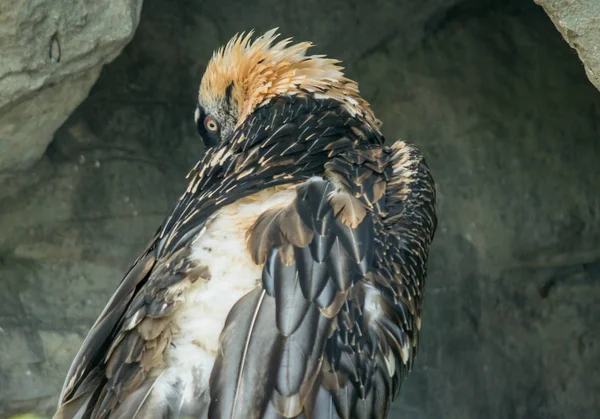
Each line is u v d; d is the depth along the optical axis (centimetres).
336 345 443
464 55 1051
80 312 1030
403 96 1061
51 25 749
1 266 1020
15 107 789
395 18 1030
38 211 1005
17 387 1016
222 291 455
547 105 1043
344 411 438
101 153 1022
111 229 1030
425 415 1088
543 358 1085
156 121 1037
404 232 518
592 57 612
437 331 1088
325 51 1033
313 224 468
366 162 540
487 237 1065
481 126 1054
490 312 1084
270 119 595
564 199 1051
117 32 770
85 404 469
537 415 1083
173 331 447
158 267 487
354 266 462
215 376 420
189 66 1032
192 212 521
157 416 426
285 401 418
